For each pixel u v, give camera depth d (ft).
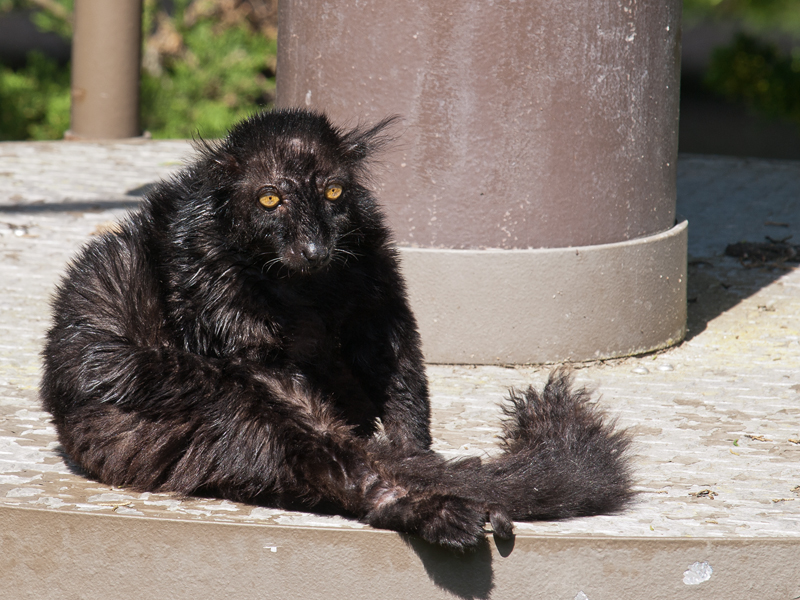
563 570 48.21
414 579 48.16
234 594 48.78
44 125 207.31
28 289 90.63
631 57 77.05
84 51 148.46
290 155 53.47
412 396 57.72
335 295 56.39
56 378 55.47
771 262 105.91
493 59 73.82
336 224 54.19
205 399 52.49
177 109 206.59
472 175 75.87
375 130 62.18
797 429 66.49
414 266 77.15
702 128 290.97
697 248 110.52
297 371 56.44
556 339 78.79
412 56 74.38
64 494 52.70
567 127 75.82
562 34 73.97
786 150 264.11
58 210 112.57
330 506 51.90
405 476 49.32
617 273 79.41
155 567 48.96
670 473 58.95
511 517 49.75
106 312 56.13
